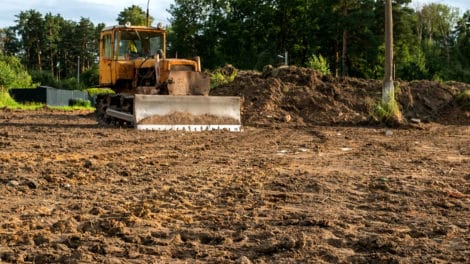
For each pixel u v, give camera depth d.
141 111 15.18
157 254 4.24
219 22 69.94
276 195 6.42
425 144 12.98
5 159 8.80
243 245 4.46
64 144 11.46
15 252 4.21
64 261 4.04
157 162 8.93
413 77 48.81
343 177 7.70
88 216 5.31
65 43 120.88
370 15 56.81
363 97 22.31
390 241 4.48
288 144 12.34
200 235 4.73
